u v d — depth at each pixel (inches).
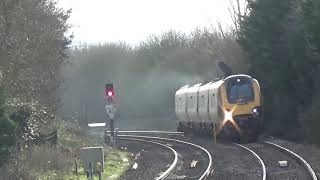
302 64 4933.6
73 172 3152.1
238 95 5526.6
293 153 3732.8
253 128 5521.7
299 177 2780.5
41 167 2849.4
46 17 3932.1
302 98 5098.4
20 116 3016.7
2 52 2893.7
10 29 2977.4
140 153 4918.8
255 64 6043.3
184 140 6323.8
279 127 5659.5
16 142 2586.1
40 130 3503.9
